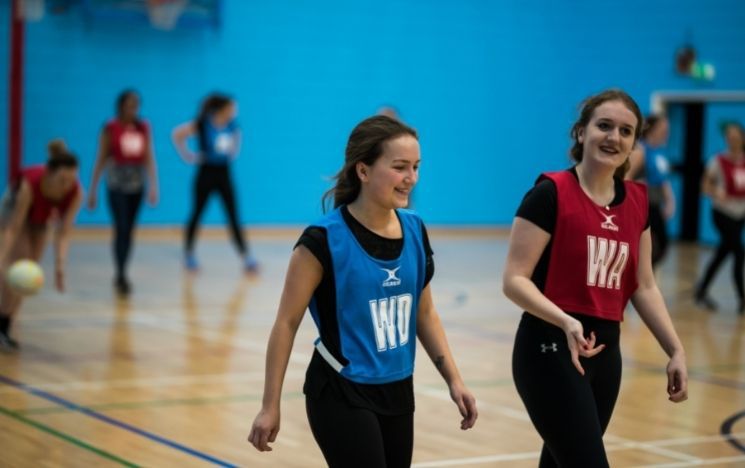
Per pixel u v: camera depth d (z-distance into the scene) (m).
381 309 4.66
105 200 22.75
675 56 26.53
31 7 19.70
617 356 5.19
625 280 5.22
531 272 5.04
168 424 8.17
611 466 7.33
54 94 22.16
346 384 4.59
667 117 26.98
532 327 5.08
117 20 22.61
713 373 10.85
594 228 5.05
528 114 27.39
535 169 27.61
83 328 12.39
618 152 5.07
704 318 14.69
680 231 26.84
